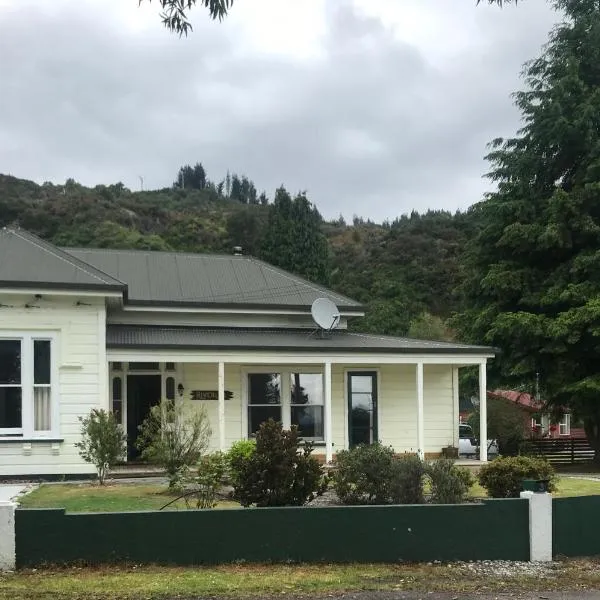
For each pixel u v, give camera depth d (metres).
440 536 8.90
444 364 20.97
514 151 26.34
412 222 77.19
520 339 23.89
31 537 8.09
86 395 16.34
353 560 8.69
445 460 11.52
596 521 9.48
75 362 16.34
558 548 9.25
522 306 25.48
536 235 24.41
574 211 23.66
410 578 8.14
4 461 15.75
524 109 25.98
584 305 22.89
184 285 22.28
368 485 11.18
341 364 20.77
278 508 8.60
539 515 9.10
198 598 7.18
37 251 17.05
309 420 20.47
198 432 13.64
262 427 10.58
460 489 10.98
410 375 21.47
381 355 19.48
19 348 16.11
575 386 23.03
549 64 26.16
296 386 20.52
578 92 25.03
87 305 16.52
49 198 72.00
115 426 14.80
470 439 30.48
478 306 26.75
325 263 53.66
